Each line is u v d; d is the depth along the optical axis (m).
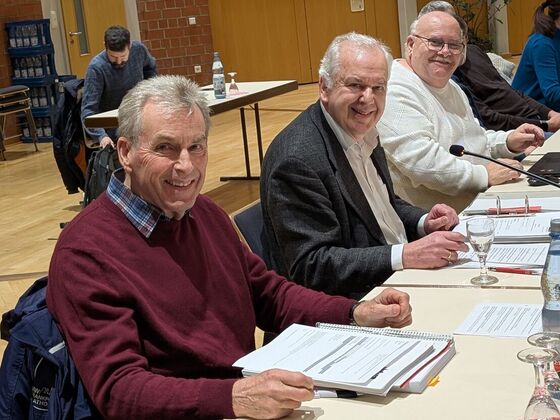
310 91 12.72
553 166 3.35
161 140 1.94
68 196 7.39
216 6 12.89
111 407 1.75
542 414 1.28
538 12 5.36
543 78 5.34
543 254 2.39
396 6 13.35
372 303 2.06
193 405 1.66
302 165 2.62
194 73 12.80
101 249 1.90
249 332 2.12
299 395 1.58
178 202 1.97
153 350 1.90
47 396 1.83
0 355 3.84
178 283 1.97
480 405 1.55
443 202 3.49
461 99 3.72
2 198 7.56
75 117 6.37
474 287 2.20
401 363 1.70
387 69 2.75
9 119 10.45
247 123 10.46
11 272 5.30
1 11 10.25
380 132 3.43
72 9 11.14
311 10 13.23
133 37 12.08
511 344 1.81
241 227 2.70
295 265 2.60
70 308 1.84
